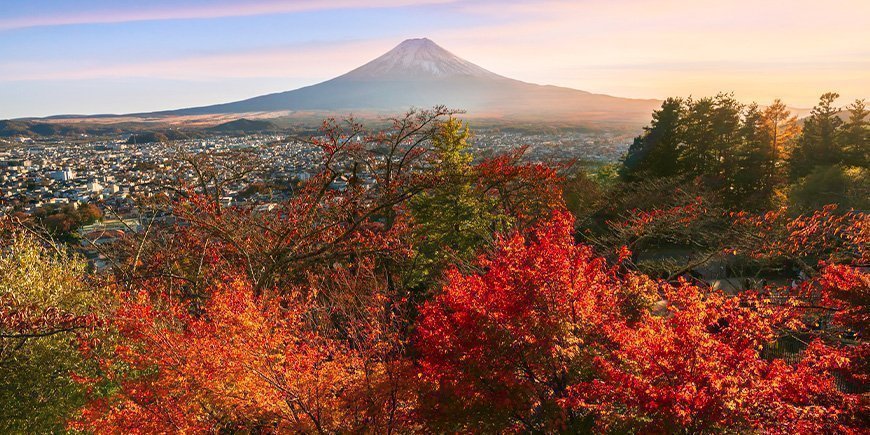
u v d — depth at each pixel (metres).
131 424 11.11
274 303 13.53
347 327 15.86
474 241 30.31
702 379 9.94
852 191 36.09
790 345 17.06
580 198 46.03
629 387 10.43
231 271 21.34
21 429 14.54
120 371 15.02
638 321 12.85
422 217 31.64
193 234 24.19
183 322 14.31
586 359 12.23
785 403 10.19
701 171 51.91
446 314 13.80
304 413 11.56
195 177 30.25
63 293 17.94
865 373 12.11
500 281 13.20
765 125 51.66
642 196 41.22
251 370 11.03
